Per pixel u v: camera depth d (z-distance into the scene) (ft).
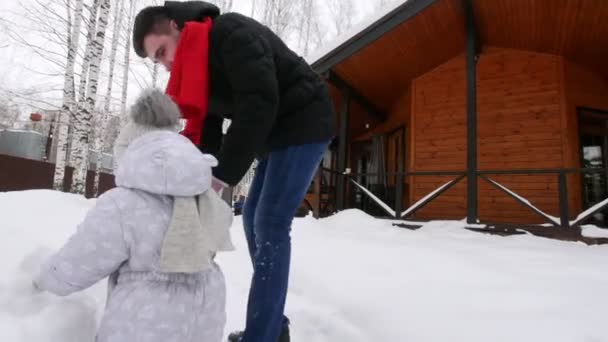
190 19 4.39
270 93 3.84
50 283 3.11
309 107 4.55
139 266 3.21
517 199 16.76
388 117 30.45
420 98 25.17
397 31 20.08
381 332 5.92
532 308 6.20
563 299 6.53
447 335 5.57
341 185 21.88
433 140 24.31
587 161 22.09
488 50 23.75
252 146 3.82
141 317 3.03
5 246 4.11
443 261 9.41
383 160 30.01
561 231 15.46
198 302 3.34
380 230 16.07
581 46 20.48
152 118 3.68
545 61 22.25
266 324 4.12
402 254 10.16
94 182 39.70
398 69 23.88
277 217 4.43
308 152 4.52
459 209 22.90
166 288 3.19
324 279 8.00
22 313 3.22
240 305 6.63
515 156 21.97
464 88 23.86
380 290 7.27
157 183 3.34
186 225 3.35
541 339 5.26
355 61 21.52
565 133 20.93
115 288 3.22
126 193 3.35
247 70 3.84
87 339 3.47
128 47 40.19
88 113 25.62
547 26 19.70
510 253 11.00
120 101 39.60
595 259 10.23
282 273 4.32
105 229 3.14
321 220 18.95
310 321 6.48
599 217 21.38
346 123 22.76
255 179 5.38
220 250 3.75
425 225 18.17
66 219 7.22
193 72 4.09
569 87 21.88
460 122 23.66
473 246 12.30
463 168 23.09
